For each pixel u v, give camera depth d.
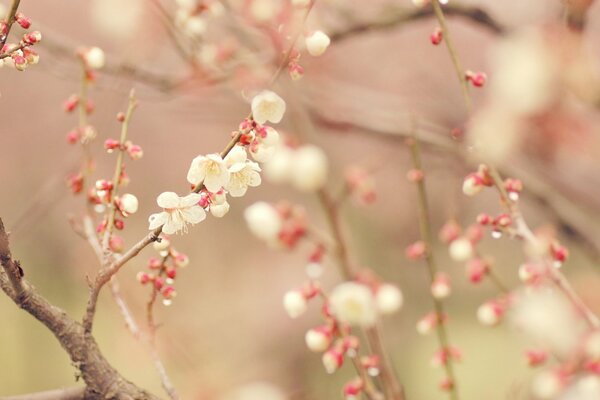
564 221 1.40
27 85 2.69
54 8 2.55
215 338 2.24
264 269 2.74
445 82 1.72
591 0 1.09
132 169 3.06
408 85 1.65
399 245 1.98
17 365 2.61
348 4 1.28
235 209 2.79
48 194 1.28
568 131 1.13
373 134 1.39
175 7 1.29
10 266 0.98
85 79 1.13
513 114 1.08
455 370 2.48
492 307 1.08
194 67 1.26
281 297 2.55
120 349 1.89
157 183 3.11
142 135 3.08
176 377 1.51
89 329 1.01
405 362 1.97
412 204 1.86
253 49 1.28
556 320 1.05
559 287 1.05
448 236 1.16
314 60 1.47
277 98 0.97
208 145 3.17
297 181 1.17
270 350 2.16
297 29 1.04
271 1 1.18
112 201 1.04
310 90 1.43
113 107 1.27
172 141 3.14
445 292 1.14
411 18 1.26
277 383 1.87
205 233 2.75
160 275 1.05
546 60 1.08
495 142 1.08
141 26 1.28
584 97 1.12
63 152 2.70
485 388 2.39
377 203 1.95
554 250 1.07
